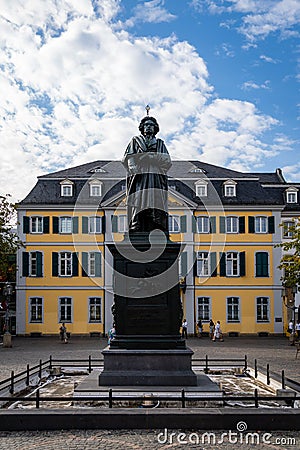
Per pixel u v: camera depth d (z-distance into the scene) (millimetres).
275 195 51406
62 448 7875
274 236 46250
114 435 8508
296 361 22969
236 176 47625
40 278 45125
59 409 9039
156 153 11648
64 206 45312
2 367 20594
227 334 45250
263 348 31141
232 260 46062
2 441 8227
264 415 8797
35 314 44906
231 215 46156
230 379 14977
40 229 45500
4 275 45344
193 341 38125
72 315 44812
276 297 45812
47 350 29672
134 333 11391
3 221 36062
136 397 9266
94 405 10125
